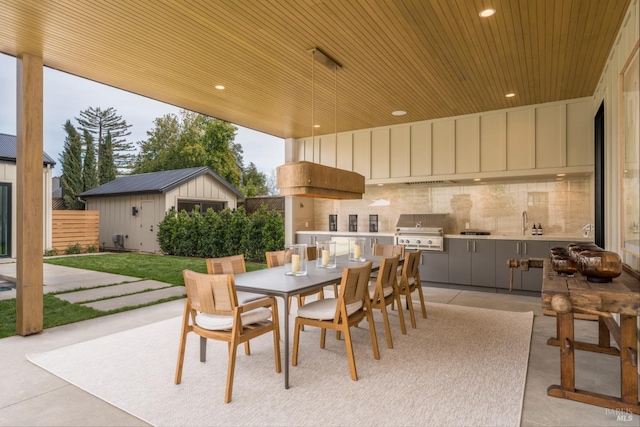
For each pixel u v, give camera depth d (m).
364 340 3.56
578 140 5.08
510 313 4.45
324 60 3.84
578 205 5.60
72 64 3.95
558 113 5.21
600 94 4.41
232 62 3.91
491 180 6.00
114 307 4.69
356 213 7.36
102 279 6.70
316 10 2.94
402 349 3.28
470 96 5.00
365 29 3.21
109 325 3.98
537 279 5.30
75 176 21.14
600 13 2.95
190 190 12.00
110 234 13.09
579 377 2.69
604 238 4.38
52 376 2.72
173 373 2.78
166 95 4.97
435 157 6.10
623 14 2.96
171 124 22.61
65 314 4.34
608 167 3.89
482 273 5.71
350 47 3.55
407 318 4.29
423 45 3.52
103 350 3.23
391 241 6.44
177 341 3.47
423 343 3.43
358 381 2.64
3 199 9.52
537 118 5.35
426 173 6.17
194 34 3.31
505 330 3.79
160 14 2.98
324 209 7.72
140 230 12.12
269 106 5.43
